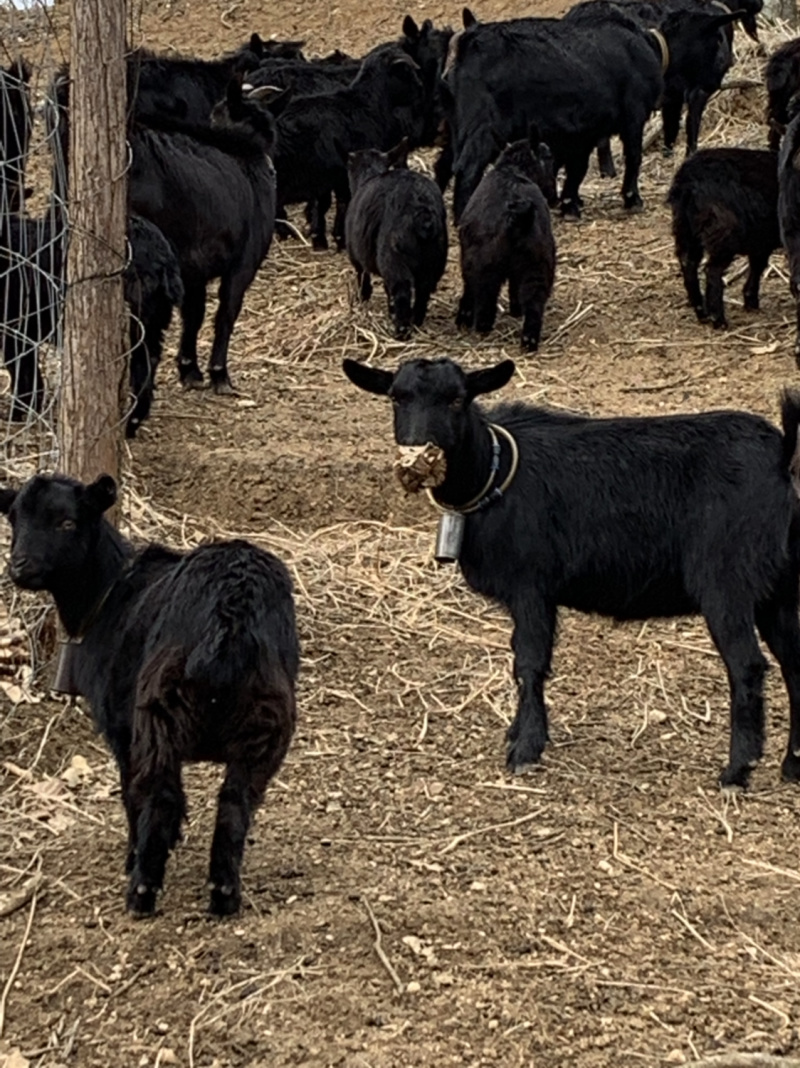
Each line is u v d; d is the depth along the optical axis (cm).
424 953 354
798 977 353
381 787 401
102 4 421
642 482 403
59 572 370
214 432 538
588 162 782
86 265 427
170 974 351
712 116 870
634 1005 346
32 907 367
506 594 407
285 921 360
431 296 654
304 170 707
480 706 430
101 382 431
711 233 597
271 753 353
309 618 460
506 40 688
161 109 680
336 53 872
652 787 402
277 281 674
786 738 420
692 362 583
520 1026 342
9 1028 345
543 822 390
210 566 361
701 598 400
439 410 395
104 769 409
